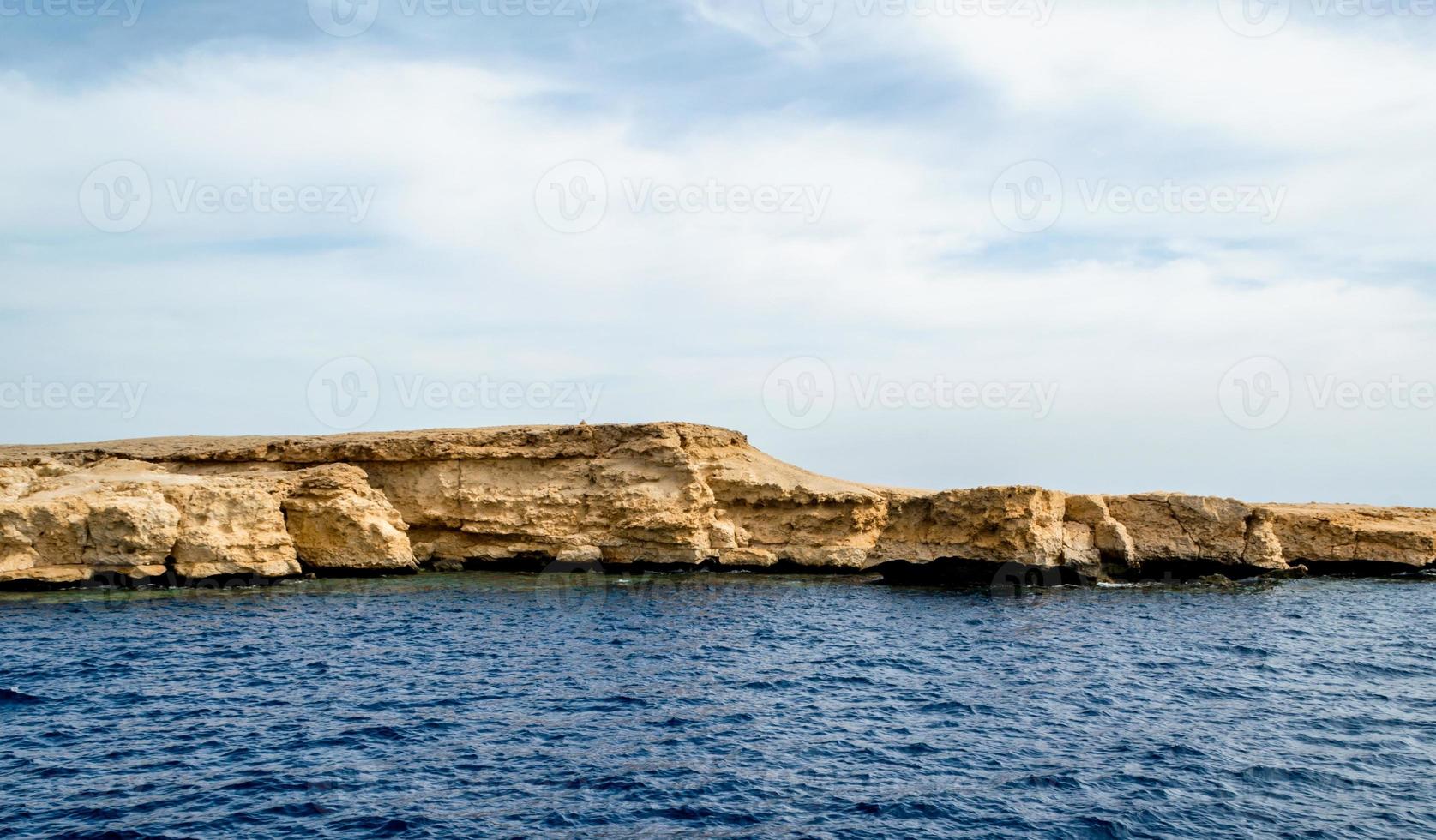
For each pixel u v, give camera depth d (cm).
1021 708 3284
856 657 4147
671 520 6962
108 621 4694
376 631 4578
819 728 3020
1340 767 2655
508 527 6988
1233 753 2775
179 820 2206
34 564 5538
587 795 2412
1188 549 7088
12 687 3350
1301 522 8225
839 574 7175
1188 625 5141
